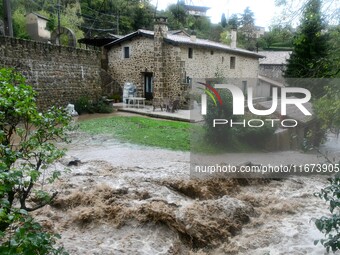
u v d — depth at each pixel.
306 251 4.55
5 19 14.27
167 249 4.57
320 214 5.67
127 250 4.48
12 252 1.67
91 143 9.96
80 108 15.90
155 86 18.16
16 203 4.73
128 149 9.37
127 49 19.62
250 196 6.39
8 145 2.62
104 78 19.59
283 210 5.83
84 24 26.53
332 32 6.57
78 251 4.37
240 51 21.47
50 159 2.69
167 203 5.71
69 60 15.77
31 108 2.68
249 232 5.20
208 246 4.83
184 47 17.81
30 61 13.53
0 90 2.56
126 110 16.81
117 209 5.36
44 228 4.84
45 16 25.22
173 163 8.08
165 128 12.45
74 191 6.02
